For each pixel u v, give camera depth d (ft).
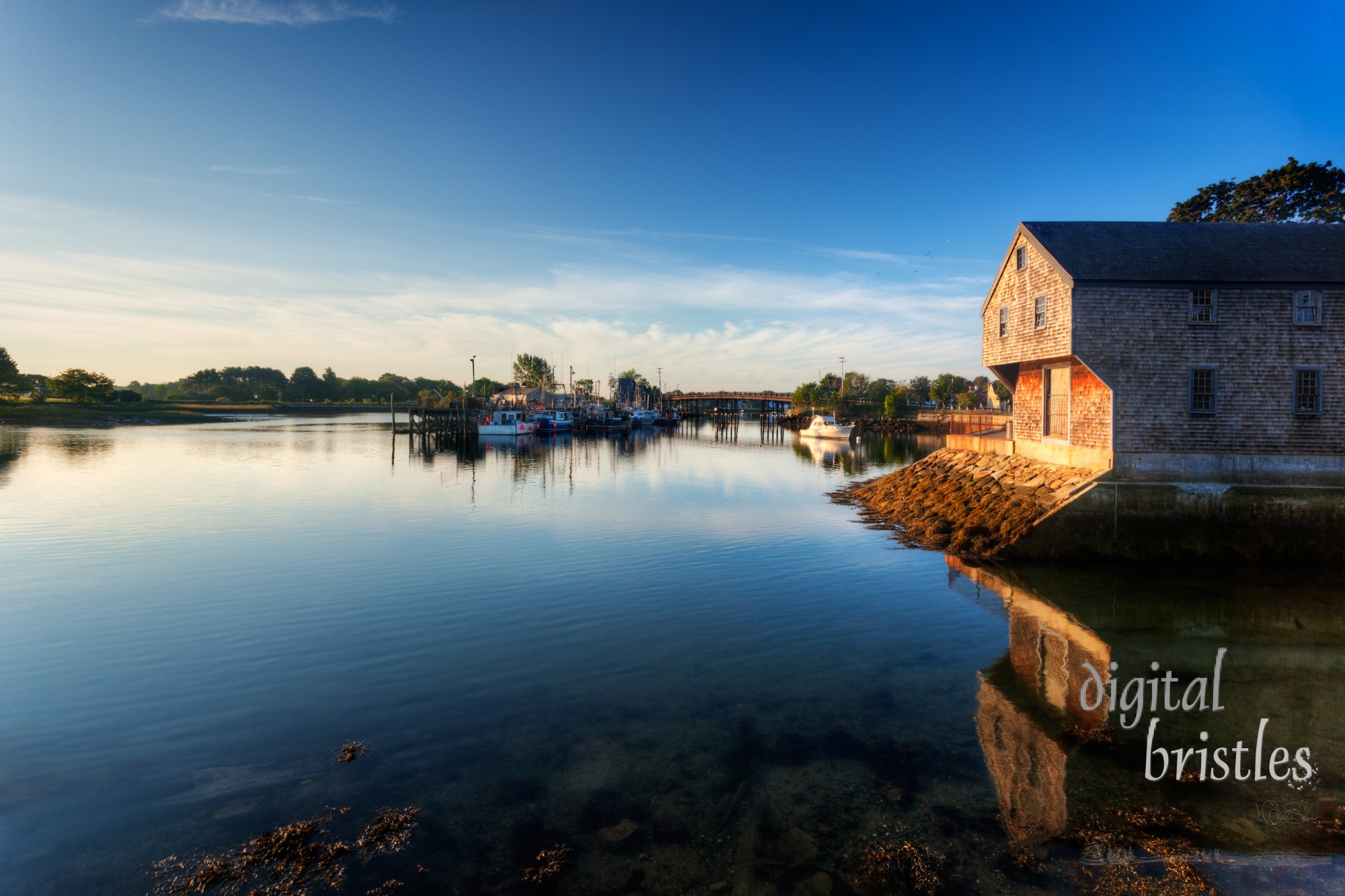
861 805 26.45
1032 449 87.40
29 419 347.77
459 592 56.24
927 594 56.70
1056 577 62.39
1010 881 22.34
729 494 120.06
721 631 46.91
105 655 41.68
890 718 34.06
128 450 196.54
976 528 75.36
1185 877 22.47
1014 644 45.09
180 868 22.54
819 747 31.01
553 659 41.42
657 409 525.34
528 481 139.54
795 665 40.88
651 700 35.88
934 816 25.79
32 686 36.94
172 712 33.96
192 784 27.55
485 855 23.40
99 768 28.63
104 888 21.59
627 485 132.67
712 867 22.91
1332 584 60.54
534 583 59.21
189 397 640.17
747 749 30.81
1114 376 70.44
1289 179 139.64
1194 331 70.13
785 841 24.29
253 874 22.29
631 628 47.37
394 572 62.69
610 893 21.67
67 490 115.75
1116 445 70.44
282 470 152.15
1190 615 51.72
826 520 93.09
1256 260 72.23
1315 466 68.33
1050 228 81.46
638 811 26.03
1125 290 70.49
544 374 595.47
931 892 21.76
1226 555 67.00
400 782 27.81
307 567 64.69
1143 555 67.56
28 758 29.37
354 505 103.81
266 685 37.29
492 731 32.27
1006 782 28.22
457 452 215.31
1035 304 79.25
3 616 49.26
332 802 26.40
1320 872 22.71
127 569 63.62
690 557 69.36
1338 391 68.64
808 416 423.23
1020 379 93.61
